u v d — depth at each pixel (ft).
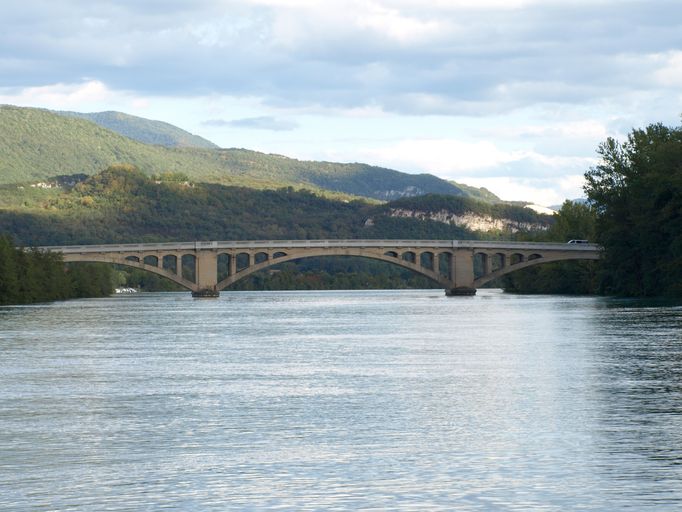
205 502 111.96
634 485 117.39
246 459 132.77
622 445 138.51
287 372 234.79
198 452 137.69
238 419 164.45
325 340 341.82
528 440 142.72
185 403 183.52
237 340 346.74
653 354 260.01
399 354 278.26
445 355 272.10
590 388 194.70
